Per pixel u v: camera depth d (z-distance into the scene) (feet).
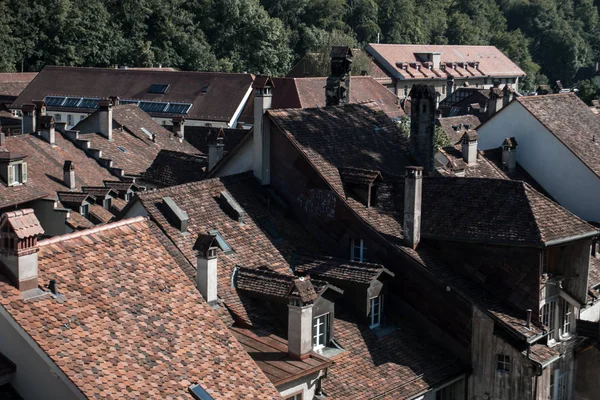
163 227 131.44
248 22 653.71
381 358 127.54
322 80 432.66
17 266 86.48
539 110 198.80
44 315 86.53
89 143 268.21
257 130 151.23
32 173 237.66
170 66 637.30
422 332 136.15
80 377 82.69
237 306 124.77
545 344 133.28
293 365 111.75
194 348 94.22
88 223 222.28
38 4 609.01
